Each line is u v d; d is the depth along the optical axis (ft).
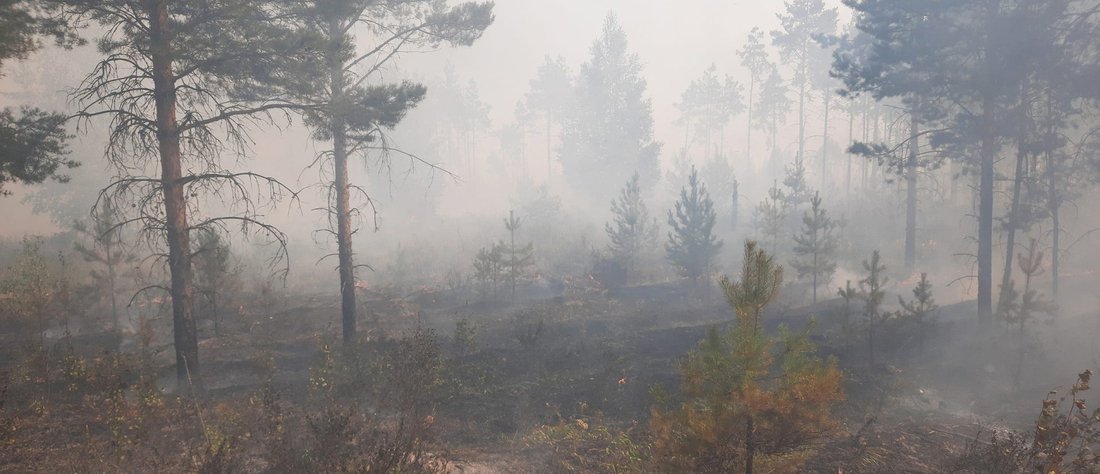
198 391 39.78
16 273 65.41
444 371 41.75
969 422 35.58
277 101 47.03
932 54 58.59
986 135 56.90
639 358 48.49
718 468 20.31
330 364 41.19
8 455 26.86
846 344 50.03
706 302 71.51
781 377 20.18
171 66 40.98
